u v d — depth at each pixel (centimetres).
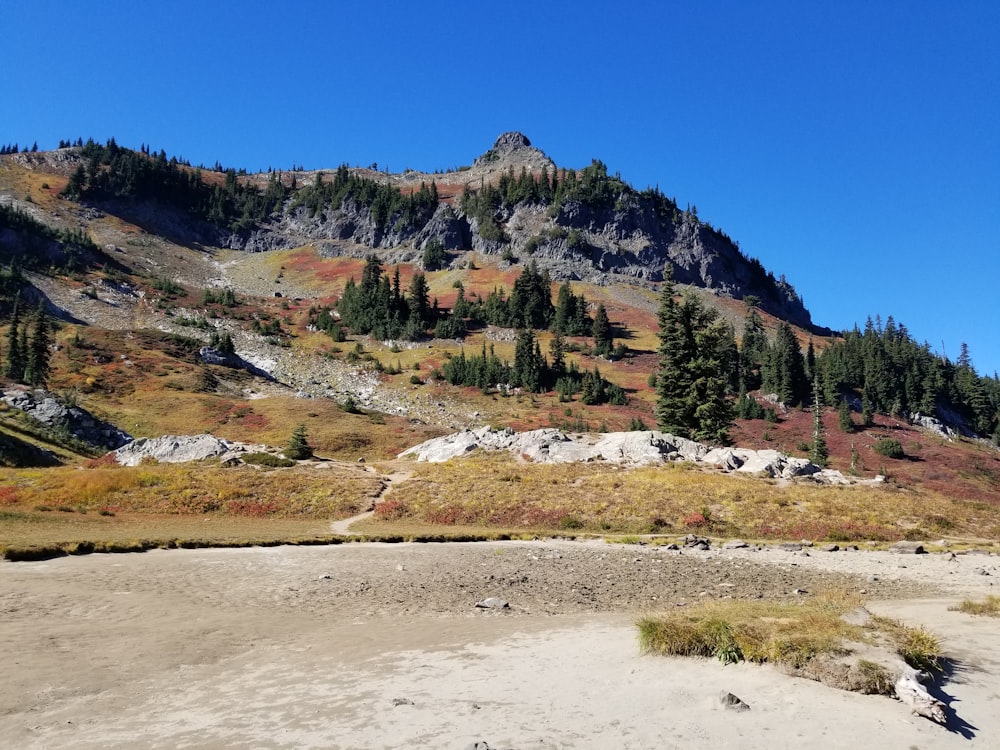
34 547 2323
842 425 10656
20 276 13125
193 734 804
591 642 1280
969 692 966
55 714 880
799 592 1909
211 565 2295
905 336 17738
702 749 752
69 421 6938
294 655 1201
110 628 1398
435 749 750
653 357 14425
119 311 14425
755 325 16912
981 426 13425
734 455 5125
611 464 5047
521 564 2428
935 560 2634
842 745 769
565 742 771
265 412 8825
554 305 17512
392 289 16712
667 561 2522
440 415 10381
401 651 1226
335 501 4150
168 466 5022
